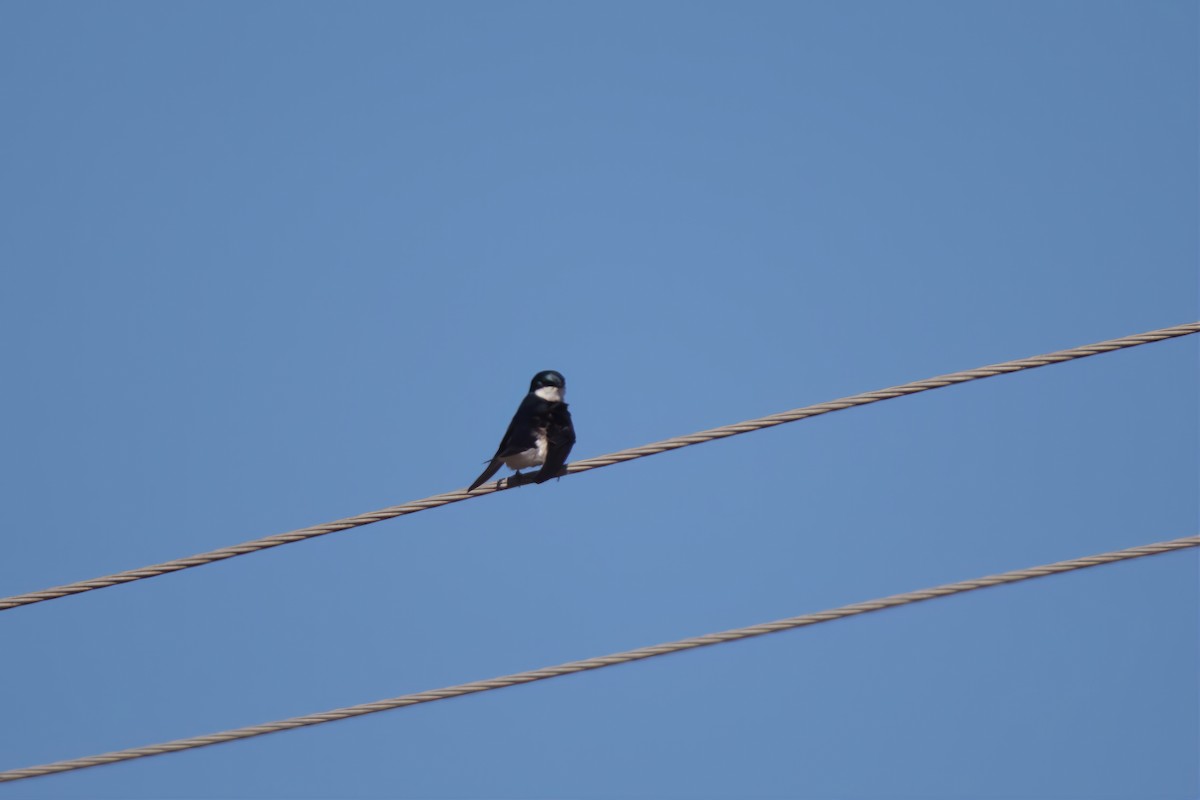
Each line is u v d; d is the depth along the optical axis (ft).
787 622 39.75
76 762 41.42
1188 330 41.04
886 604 39.40
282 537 44.34
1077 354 41.75
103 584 44.06
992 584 39.14
